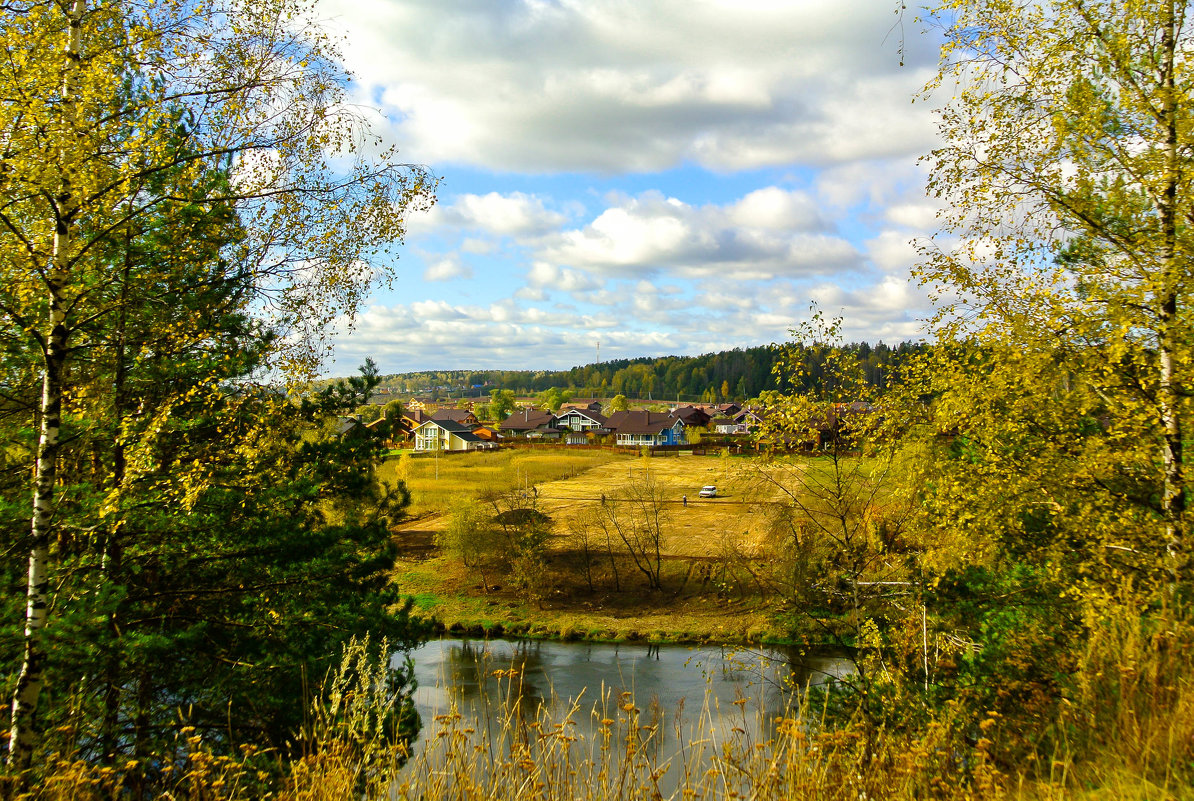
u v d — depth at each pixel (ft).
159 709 25.08
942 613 27.20
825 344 30.12
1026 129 28.14
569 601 99.76
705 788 12.57
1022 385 28.81
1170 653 17.08
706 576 101.30
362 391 34.27
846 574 29.81
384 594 35.22
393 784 13.14
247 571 28.63
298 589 29.91
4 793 15.43
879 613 29.07
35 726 20.38
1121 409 26.23
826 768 12.67
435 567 112.06
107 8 19.19
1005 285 28.99
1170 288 23.11
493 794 11.87
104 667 22.03
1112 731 15.19
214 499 26.58
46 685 21.12
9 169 17.80
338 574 31.22
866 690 23.45
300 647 28.76
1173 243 24.14
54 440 19.66
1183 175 23.49
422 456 250.37
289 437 31.53
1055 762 13.83
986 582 28.60
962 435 31.58
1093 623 21.08
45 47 18.13
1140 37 25.32
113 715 23.21
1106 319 24.82
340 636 29.55
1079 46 26.09
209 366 25.13
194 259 25.54
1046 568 27.17
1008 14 26.84
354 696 15.14
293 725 24.49
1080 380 28.12
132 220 22.52
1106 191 26.30
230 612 28.48
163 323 25.13
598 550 117.08
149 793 18.02
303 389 26.58
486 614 94.48
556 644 84.74
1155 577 24.91
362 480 33.50
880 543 29.89
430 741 13.35
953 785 13.60
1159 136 24.90
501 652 80.89
